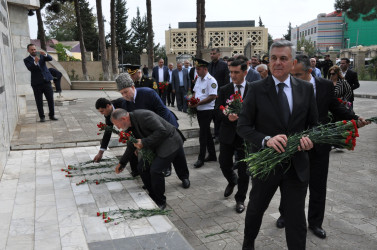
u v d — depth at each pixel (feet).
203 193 16.66
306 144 8.22
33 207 12.56
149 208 12.48
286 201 9.05
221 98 15.38
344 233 12.37
